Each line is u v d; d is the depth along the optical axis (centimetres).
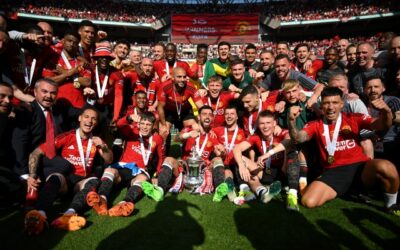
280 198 400
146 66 634
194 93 588
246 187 409
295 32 3288
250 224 313
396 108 455
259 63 710
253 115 501
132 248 262
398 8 2856
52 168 362
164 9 3653
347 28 3188
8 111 361
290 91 477
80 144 392
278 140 441
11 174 357
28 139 377
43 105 392
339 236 288
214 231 296
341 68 671
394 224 315
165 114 622
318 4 3359
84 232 292
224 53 690
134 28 3353
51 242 272
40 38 449
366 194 418
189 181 418
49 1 3225
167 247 264
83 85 501
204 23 3241
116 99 535
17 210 355
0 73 436
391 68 530
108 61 531
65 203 376
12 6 2922
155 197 380
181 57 3122
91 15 3222
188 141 477
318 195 359
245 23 3200
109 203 381
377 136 434
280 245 269
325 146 389
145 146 449
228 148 468
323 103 383
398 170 423
